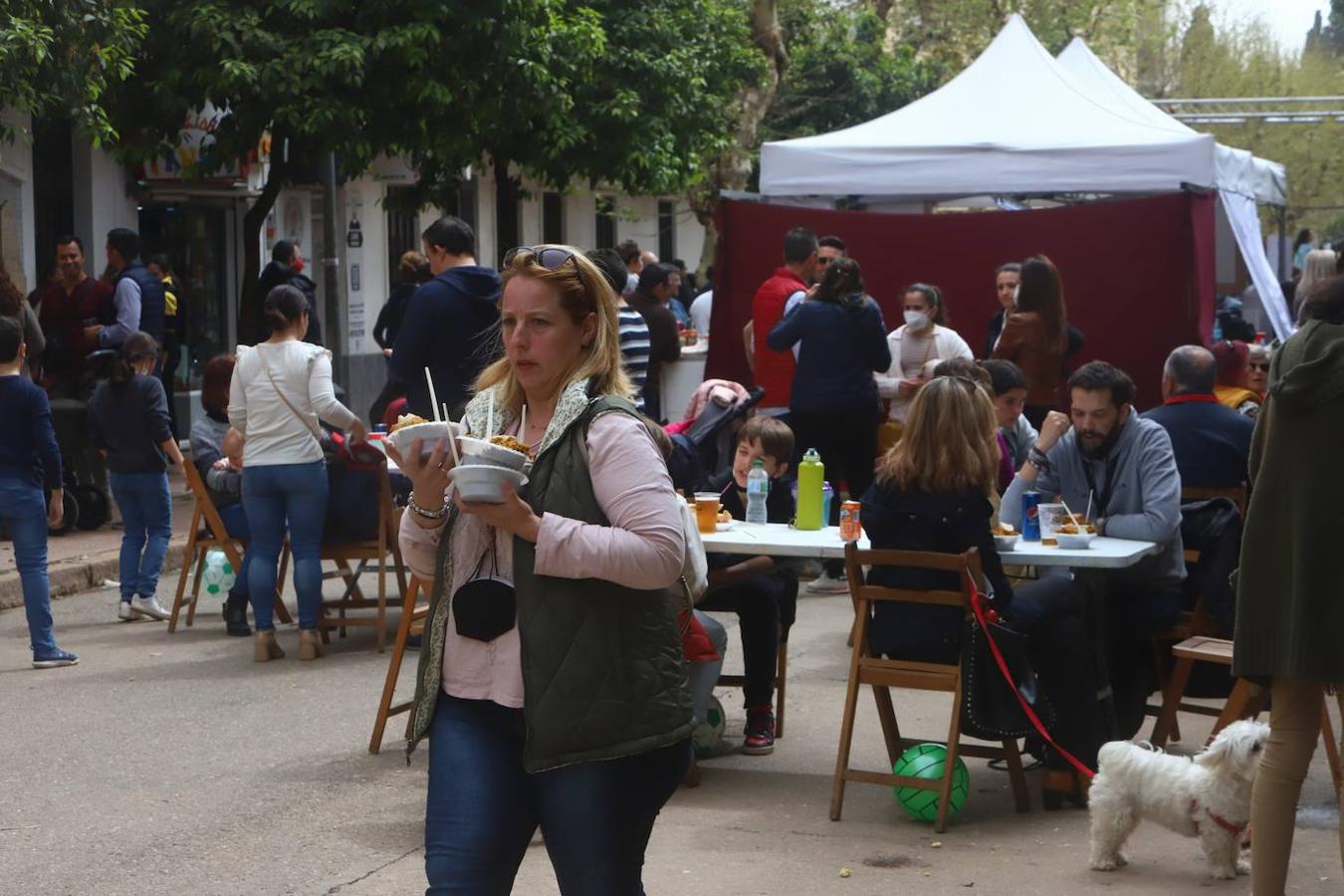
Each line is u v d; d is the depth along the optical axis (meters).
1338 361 4.46
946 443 5.96
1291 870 5.48
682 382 14.77
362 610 10.26
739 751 7.10
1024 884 5.36
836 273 10.57
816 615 10.21
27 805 6.30
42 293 15.02
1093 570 6.45
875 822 6.09
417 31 14.37
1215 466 7.45
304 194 21.67
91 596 10.98
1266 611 4.57
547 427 3.49
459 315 8.44
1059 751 6.16
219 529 9.68
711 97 21.36
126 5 13.53
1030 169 13.32
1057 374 10.70
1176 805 5.35
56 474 8.68
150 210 18.41
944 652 6.00
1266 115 24.77
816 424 10.62
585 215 32.00
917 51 40.19
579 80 18.19
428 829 3.38
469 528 3.47
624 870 3.41
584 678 3.31
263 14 14.55
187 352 19.06
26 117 15.65
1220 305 20.66
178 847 5.79
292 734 7.36
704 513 7.05
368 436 8.90
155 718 7.64
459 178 17.75
